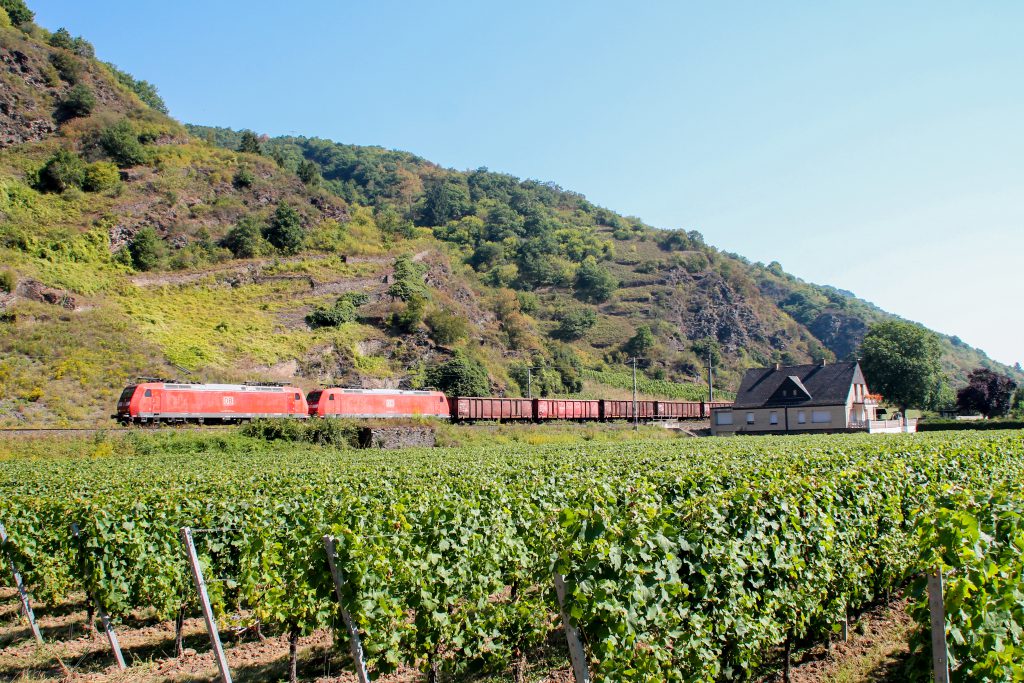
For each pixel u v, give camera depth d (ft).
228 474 64.03
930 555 24.90
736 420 209.26
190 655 39.11
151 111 302.04
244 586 36.04
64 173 229.45
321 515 36.73
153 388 134.00
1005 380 248.11
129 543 38.91
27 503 46.39
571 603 23.56
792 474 49.52
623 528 25.84
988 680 24.52
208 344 183.62
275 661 37.91
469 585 34.30
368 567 29.17
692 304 423.64
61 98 265.13
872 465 52.37
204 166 273.75
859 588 38.81
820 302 581.94
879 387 249.96
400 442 134.51
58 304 170.60
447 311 250.78
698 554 27.66
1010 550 26.99
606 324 380.37
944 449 73.20
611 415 210.79
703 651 27.35
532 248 440.04
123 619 45.88
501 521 38.65
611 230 561.84
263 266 236.63
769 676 34.01
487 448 115.75
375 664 31.22
